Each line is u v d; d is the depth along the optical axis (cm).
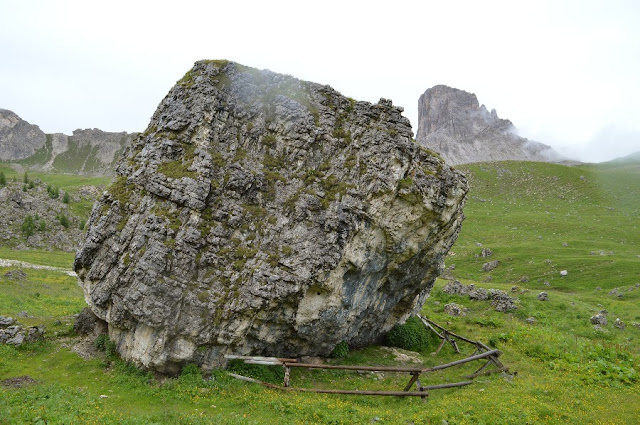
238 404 2425
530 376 3372
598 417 2597
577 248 11119
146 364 2647
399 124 3362
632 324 5441
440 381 3234
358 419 2358
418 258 3628
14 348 2964
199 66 3444
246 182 3014
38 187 16075
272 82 3500
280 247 2898
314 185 3138
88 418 2031
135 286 2686
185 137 3097
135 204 3031
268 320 2827
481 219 15462
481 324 5075
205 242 2808
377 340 4022
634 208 16262
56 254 10850
